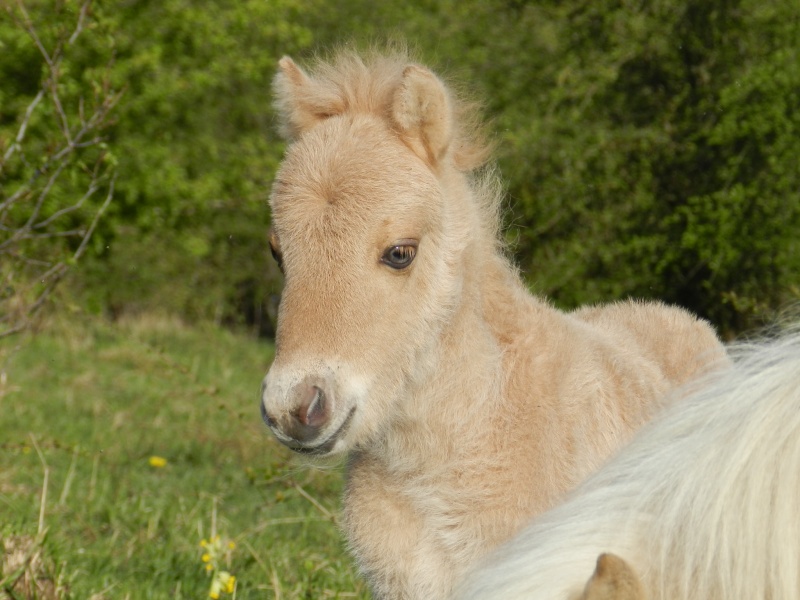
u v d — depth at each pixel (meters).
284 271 3.99
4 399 12.01
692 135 12.68
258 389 13.99
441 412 4.13
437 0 16.16
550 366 4.29
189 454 10.47
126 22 14.49
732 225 11.61
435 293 4.07
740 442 2.07
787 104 11.90
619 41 13.52
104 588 5.95
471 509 4.11
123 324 18.48
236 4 15.61
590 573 1.93
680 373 4.94
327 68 4.60
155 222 15.55
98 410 12.30
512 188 13.52
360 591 5.92
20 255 8.16
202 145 17.06
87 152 13.37
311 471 7.94
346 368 3.81
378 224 3.88
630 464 2.30
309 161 4.00
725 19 12.61
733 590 1.95
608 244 13.22
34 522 6.82
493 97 14.38
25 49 12.71
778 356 2.36
